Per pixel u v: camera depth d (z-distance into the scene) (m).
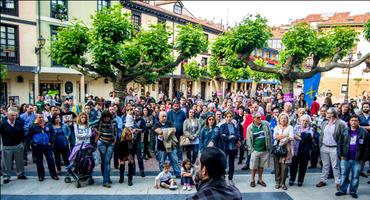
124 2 18.25
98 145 5.78
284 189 5.70
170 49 10.29
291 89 9.41
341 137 5.34
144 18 20.95
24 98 7.54
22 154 5.96
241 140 7.48
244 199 5.20
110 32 8.77
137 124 7.58
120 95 10.06
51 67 9.36
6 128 5.68
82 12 8.41
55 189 5.50
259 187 5.85
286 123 5.76
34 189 5.47
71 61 8.91
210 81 30.67
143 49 9.73
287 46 8.87
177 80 26.95
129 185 5.84
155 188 5.70
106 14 8.89
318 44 8.35
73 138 7.41
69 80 10.53
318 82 9.14
